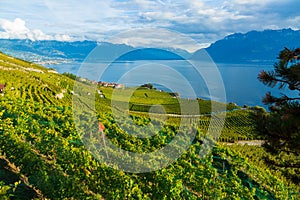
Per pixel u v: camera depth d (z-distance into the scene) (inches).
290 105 268.4
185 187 555.5
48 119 787.4
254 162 900.0
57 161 533.0
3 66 2566.4
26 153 487.5
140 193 450.6
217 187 537.0
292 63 282.0
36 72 2839.6
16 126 663.1
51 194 426.3
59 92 1940.2
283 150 281.6
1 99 986.7
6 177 474.0
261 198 606.5
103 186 471.5
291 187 714.2
